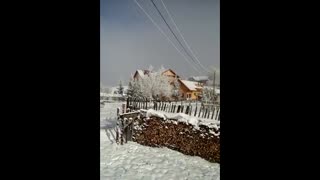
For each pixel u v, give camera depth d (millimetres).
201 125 7168
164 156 7242
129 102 11016
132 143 8680
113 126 12461
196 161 6828
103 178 5648
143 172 6086
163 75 29234
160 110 11023
